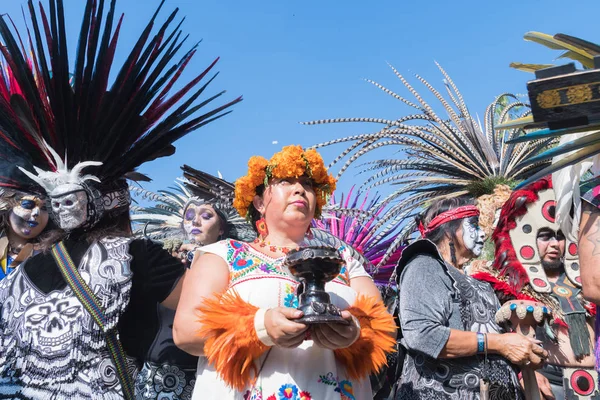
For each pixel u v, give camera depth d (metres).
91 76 2.98
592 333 3.37
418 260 3.17
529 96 1.95
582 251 2.22
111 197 2.94
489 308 3.16
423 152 5.43
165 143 3.04
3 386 2.51
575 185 2.35
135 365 2.66
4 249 3.66
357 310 2.58
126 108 2.96
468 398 2.89
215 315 2.40
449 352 2.89
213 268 2.66
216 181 4.56
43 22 3.01
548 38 2.29
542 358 2.91
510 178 5.06
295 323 2.26
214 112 3.17
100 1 3.06
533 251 3.44
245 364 2.40
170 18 3.13
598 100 1.92
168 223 5.20
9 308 2.64
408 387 3.04
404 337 2.99
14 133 2.95
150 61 3.06
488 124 5.51
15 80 3.10
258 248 2.81
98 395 2.47
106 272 2.63
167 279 2.75
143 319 2.70
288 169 2.85
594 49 2.20
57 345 2.50
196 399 2.60
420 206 5.18
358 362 2.59
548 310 3.15
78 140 2.91
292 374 2.46
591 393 3.24
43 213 3.45
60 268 2.65
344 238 5.43
